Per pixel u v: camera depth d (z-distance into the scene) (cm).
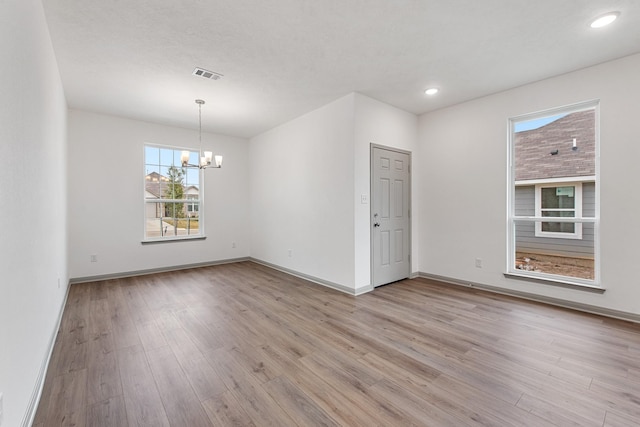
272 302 350
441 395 176
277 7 216
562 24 237
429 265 460
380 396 176
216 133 577
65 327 278
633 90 283
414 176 466
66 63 294
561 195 339
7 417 123
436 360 216
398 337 255
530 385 185
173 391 182
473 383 188
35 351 177
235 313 314
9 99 133
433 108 439
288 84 350
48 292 229
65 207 375
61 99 330
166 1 208
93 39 253
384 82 347
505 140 374
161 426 153
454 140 426
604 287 300
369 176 397
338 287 402
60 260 312
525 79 340
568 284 323
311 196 450
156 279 461
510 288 372
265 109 436
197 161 558
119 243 471
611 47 271
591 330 265
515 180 377
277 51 277
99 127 452
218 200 581
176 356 224
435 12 223
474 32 249
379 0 209
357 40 260
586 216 320
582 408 164
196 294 382
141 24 234
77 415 161
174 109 434
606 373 198
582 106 320
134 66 303
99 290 399
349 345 241
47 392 181
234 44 265
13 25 139
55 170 280
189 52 278
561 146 338
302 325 282
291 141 490
